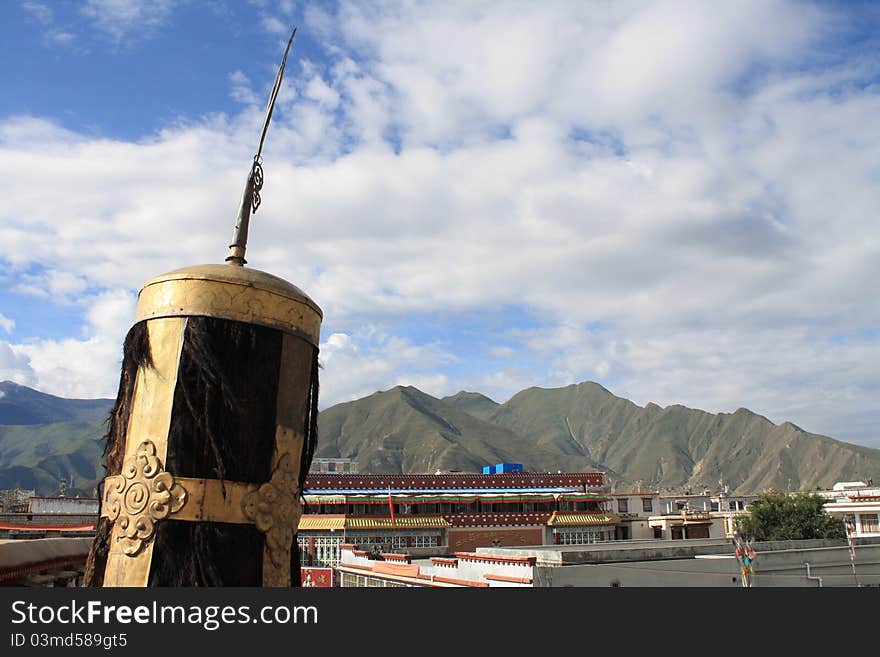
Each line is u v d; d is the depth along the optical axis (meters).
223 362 3.36
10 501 57.16
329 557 49.06
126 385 3.50
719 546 27.45
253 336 3.46
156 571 3.15
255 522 3.31
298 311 3.69
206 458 3.28
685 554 26.50
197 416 3.28
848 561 28.41
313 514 51.22
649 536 61.28
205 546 3.18
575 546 27.44
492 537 53.78
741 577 25.70
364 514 52.06
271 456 3.45
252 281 3.54
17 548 5.97
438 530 52.16
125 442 3.41
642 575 24.00
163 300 3.45
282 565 3.44
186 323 3.39
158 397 3.34
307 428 3.77
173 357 3.35
